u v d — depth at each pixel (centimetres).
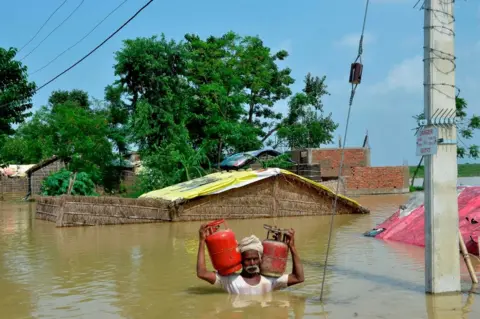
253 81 4050
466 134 2681
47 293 820
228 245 766
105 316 686
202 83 3766
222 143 3775
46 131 3412
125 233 1588
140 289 834
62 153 3238
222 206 1988
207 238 777
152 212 1881
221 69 3738
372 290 797
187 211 1930
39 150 4641
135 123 3103
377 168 3600
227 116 3716
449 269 768
